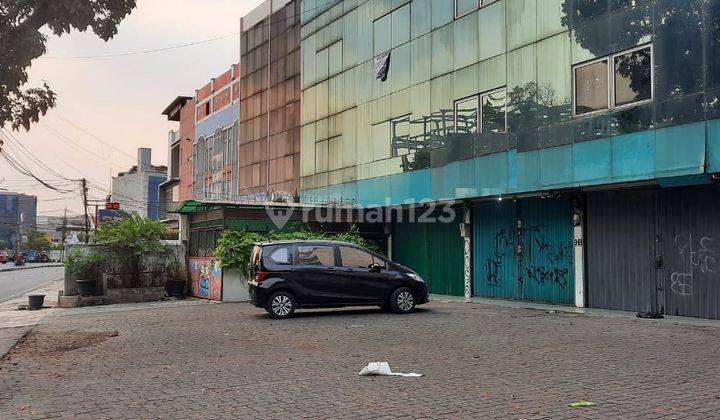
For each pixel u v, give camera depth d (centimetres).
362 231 2236
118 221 2200
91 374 806
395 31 2088
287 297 1386
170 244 2327
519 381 715
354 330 1174
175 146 4969
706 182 1184
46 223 11062
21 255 7756
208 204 1988
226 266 1947
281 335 1124
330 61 2492
